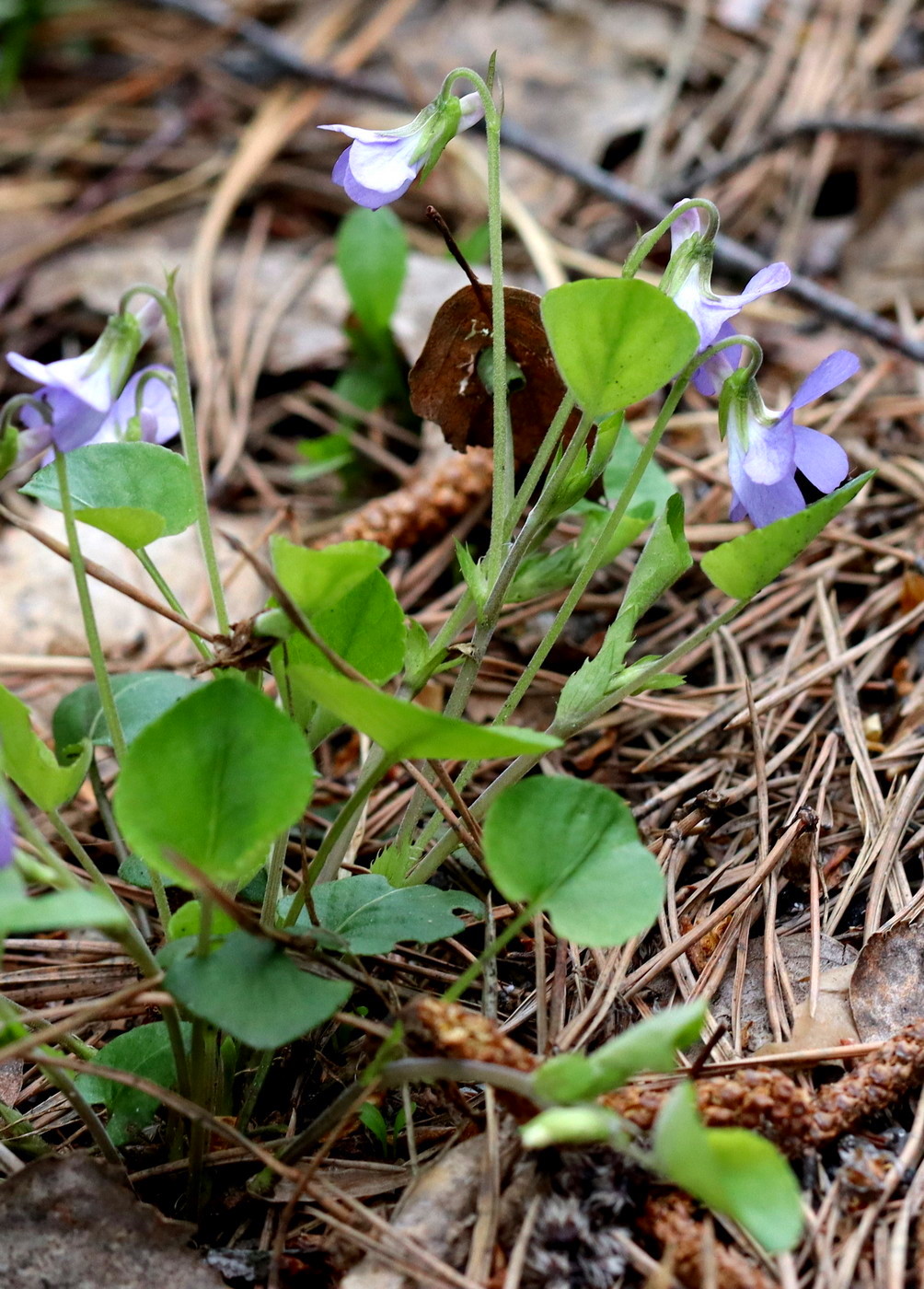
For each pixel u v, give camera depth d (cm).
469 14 81
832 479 36
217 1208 36
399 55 78
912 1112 36
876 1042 36
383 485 54
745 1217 32
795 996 38
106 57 81
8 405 35
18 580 49
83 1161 34
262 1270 35
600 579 48
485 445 42
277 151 72
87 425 36
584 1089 33
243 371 58
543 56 77
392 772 44
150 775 33
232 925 35
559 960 37
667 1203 34
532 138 65
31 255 65
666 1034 32
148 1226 34
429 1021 34
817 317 57
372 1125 36
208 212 66
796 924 39
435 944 40
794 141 68
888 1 80
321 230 67
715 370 37
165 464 38
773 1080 35
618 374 35
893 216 65
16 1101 38
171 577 49
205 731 33
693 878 41
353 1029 38
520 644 46
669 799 42
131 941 34
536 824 35
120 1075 34
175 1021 35
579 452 37
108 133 75
